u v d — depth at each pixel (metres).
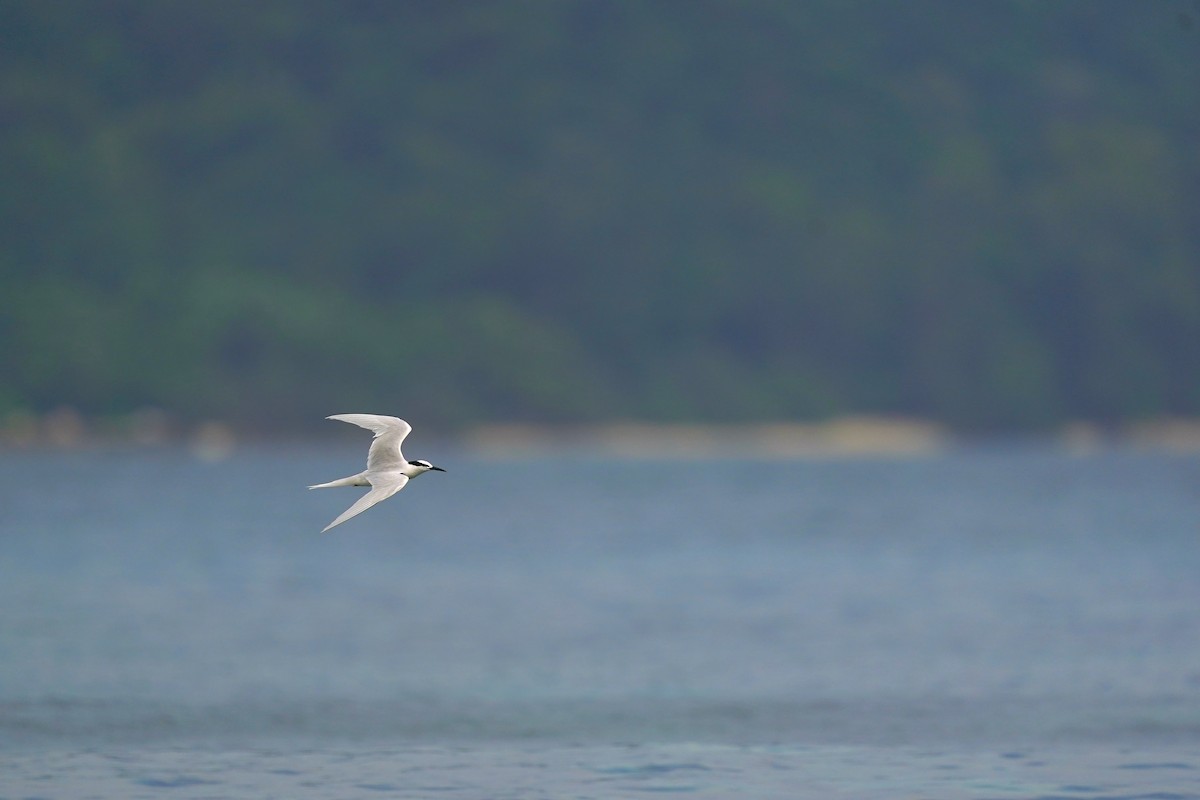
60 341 156.25
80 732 28.41
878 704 31.17
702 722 29.41
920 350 174.88
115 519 79.88
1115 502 93.56
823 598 47.97
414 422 156.75
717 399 167.88
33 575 53.44
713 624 42.19
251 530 74.56
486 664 35.84
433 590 50.03
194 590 49.62
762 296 177.50
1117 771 25.55
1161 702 31.25
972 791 24.27
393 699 31.77
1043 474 126.44
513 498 101.44
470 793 24.09
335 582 52.31
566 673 34.78
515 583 52.28
